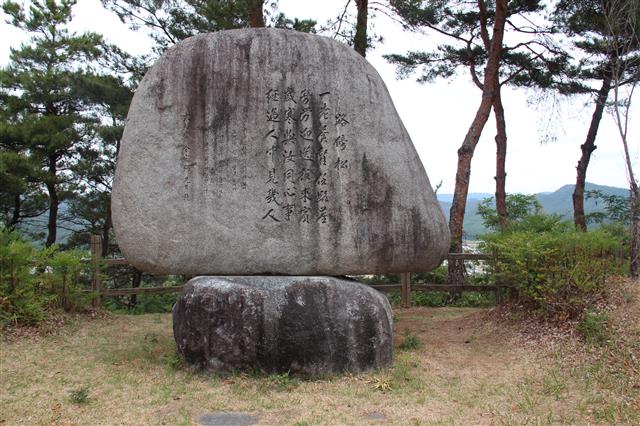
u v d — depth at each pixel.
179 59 6.01
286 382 5.15
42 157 15.72
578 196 16.33
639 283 6.89
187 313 5.59
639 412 4.25
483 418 4.34
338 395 4.88
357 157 5.92
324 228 5.82
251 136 5.88
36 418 4.39
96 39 15.98
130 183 5.88
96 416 4.45
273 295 5.46
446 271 11.47
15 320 7.14
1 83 15.82
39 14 16.14
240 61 5.98
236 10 10.59
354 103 5.99
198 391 5.02
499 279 8.20
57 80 15.65
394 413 4.48
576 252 6.78
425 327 8.18
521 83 15.46
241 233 5.79
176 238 5.80
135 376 5.51
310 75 5.97
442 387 5.14
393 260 5.93
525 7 13.98
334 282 5.60
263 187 5.84
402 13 12.88
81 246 18.56
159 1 13.01
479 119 12.10
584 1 12.76
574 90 14.83
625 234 10.77
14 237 7.85
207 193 5.84
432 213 6.07
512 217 16.03
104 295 9.45
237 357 5.40
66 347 6.74
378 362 5.61
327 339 5.41
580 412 4.33
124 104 14.91
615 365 5.23
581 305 6.51
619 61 9.45
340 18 12.13
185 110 5.93
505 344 6.67
